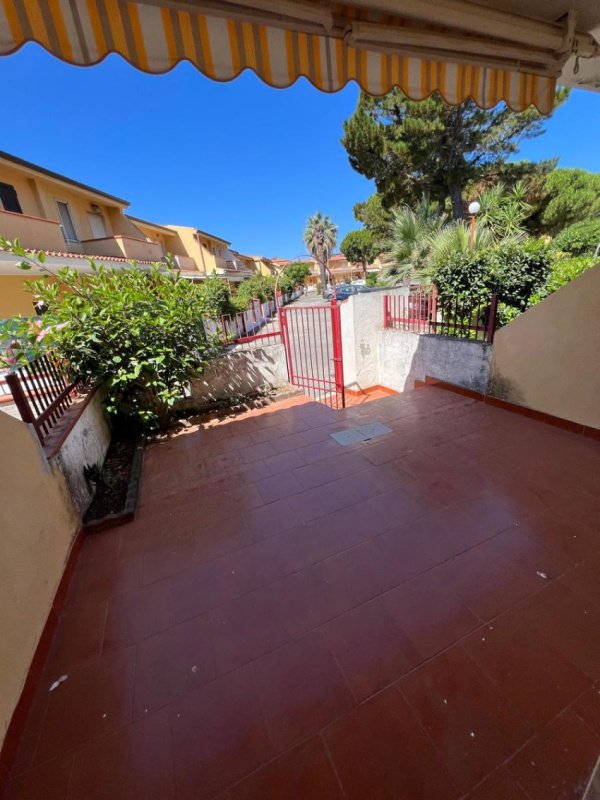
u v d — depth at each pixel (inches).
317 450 126.4
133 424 153.7
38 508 71.8
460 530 80.0
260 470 116.3
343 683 51.3
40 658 58.1
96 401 137.4
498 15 57.4
